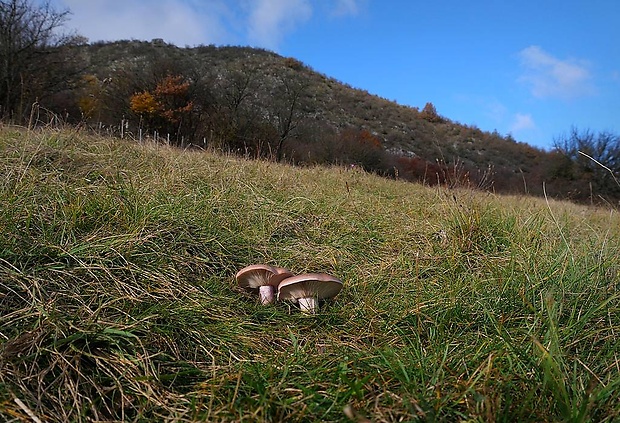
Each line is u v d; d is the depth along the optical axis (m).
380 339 0.52
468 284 0.65
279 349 0.49
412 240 0.90
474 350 0.46
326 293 0.60
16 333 0.40
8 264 0.51
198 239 0.72
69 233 0.62
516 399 0.36
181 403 0.36
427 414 0.31
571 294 0.57
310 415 0.34
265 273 0.60
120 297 0.50
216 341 0.47
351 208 1.11
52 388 0.36
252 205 0.95
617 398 0.36
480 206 0.96
